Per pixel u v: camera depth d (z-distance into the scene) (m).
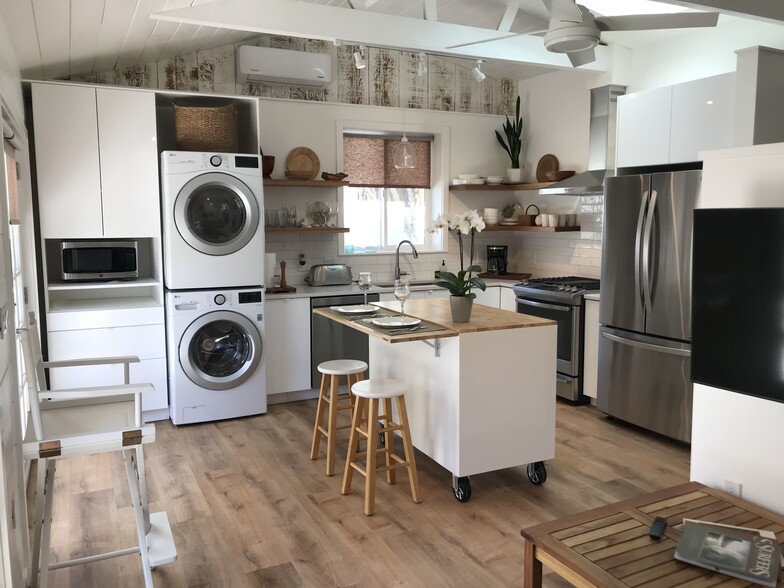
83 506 3.34
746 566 1.84
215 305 4.62
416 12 5.21
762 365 2.29
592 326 4.91
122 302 4.77
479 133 6.43
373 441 3.23
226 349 4.80
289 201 5.66
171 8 3.50
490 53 4.59
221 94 4.88
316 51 5.69
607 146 5.36
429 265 6.38
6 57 3.24
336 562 2.79
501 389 3.41
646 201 4.20
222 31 4.77
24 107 4.50
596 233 5.66
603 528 2.13
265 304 4.97
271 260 5.30
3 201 2.22
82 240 4.55
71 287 4.42
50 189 4.30
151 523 3.07
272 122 5.51
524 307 5.51
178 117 4.67
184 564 2.78
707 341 2.43
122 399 2.88
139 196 4.53
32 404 2.20
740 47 4.52
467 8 5.02
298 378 5.17
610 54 5.27
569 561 1.93
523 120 6.50
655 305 4.21
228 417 4.75
